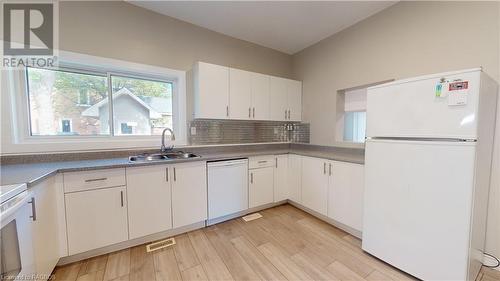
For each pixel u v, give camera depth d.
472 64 1.64
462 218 1.23
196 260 1.69
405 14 2.04
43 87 1.90
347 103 2.81
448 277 1.29
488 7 1.56
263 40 2.99
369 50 2.37
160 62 2.36
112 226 1.72
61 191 1.51
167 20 2.38
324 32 2.75
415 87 1.41
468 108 1.20
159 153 2.32
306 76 3.24
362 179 1.94
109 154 2.08
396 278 1.48
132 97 2.35
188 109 2.57
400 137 1.50
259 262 1.67
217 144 2.81
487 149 1.43
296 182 2.77
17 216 1.00
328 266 1.62
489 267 1.57
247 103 2.74
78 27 1.93
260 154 2.63
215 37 2.73
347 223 2.10
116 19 2.10
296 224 2.36
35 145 1.78
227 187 2.37
